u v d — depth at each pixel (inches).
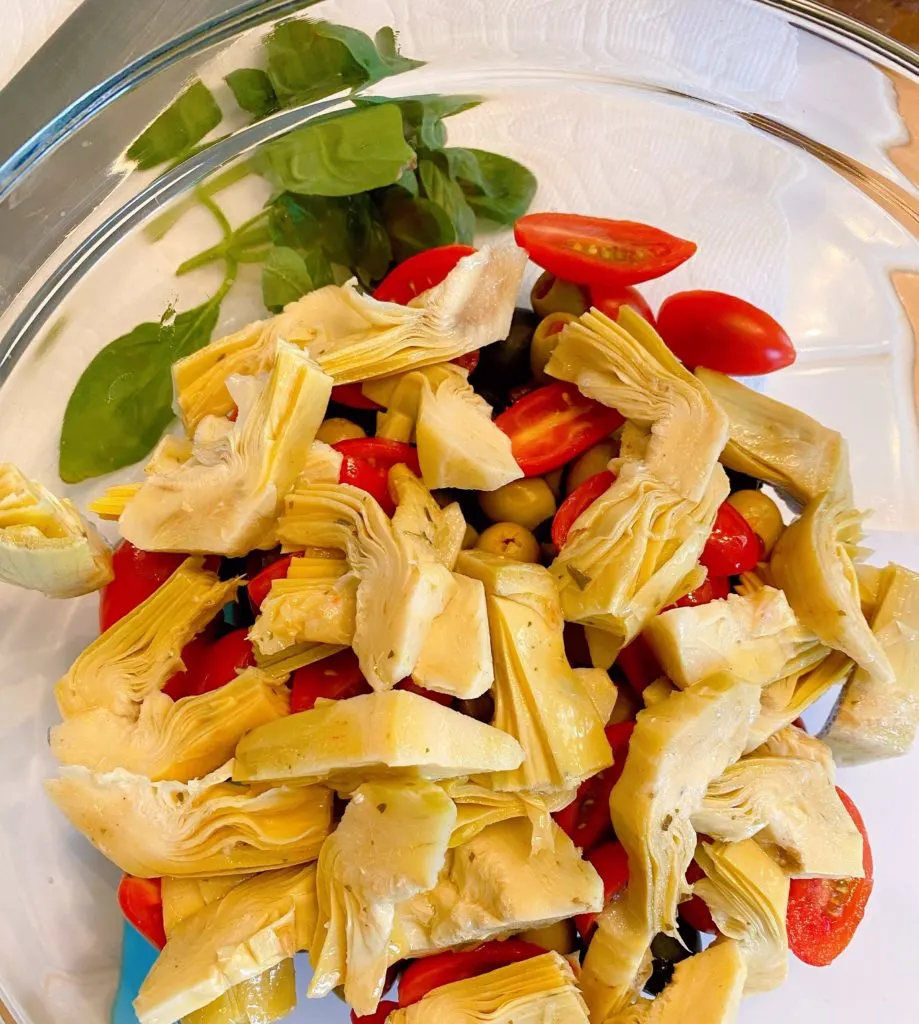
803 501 7.0
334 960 5.6
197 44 6.9
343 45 7.3
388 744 5.0
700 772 5.9
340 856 5.5
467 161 8.2
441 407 6.5
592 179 8.5
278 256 7.9
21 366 7.5
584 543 6.1
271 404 6.0
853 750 7.1
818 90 7.6
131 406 7.7
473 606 5.6
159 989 5.5
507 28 7.7
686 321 7.4
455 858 5.9
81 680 6.2
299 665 6.0
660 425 6.4
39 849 7.1
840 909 6.9
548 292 7.6
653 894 5.8
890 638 6.8
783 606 6.3
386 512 6.5
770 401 7.0
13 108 8.1
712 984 6.1
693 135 8.4
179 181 7.7
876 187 8.1
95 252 7.6
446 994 5.8
